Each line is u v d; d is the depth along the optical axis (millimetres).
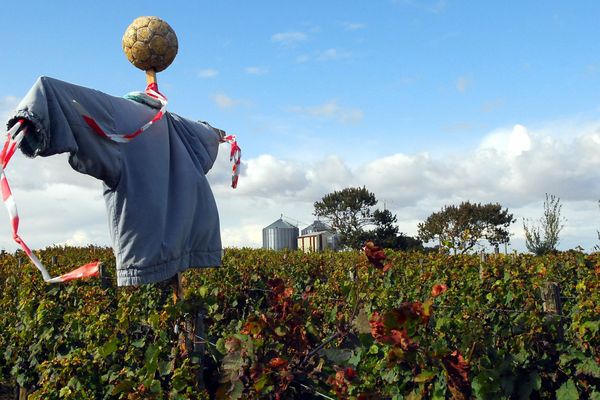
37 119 2980
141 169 3568
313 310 4504
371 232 48625
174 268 3684
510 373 4121
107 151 3371
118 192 3496
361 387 3848
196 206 3945
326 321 5973
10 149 2928
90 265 3418
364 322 3447
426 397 4234
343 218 50594
